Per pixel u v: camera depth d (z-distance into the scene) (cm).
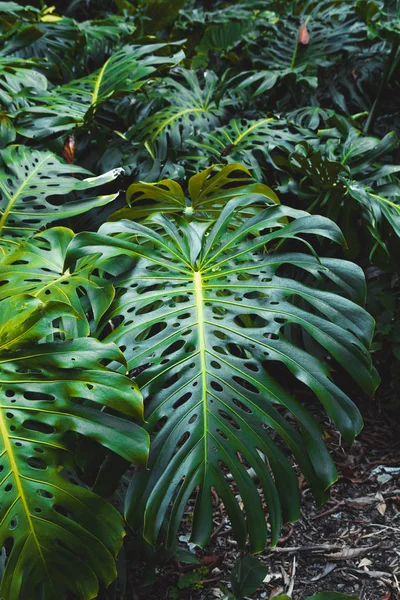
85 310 167
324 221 171
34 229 204
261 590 205
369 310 279
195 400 147
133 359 152
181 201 224
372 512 238
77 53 345
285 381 309
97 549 131
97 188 280
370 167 284
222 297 167
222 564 214
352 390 301
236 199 190
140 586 202
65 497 133
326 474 142
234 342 156
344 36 356
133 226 177
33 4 417
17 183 222
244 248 179
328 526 232
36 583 129
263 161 291
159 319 161
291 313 160
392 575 210
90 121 261
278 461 142
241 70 381
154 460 140
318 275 166
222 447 142
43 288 165
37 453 135
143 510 136
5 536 128
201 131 300
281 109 346
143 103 309
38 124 253
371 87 344
